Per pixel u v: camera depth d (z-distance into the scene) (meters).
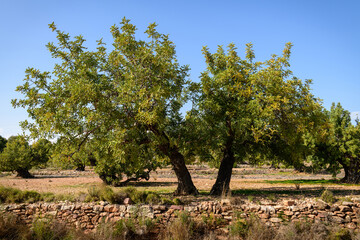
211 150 17.66
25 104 12.04
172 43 13.69
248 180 32.34
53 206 10.52
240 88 15.10
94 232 9.62
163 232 9.56
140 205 10.34
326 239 9.12
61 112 11.76
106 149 13.77
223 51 17.03
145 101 11.59
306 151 16.58
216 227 9.80
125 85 12.09
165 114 14.85
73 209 10.33
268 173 46.31
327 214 10.03
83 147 13.65
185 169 15.90
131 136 12.91
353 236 9.15
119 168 25.75
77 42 12.95
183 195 15.28
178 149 15.60
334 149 26.02
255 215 10.03
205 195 15.92
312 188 20.75
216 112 15.31
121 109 12.71
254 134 13.62
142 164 15.99
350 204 10.19
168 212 10.13
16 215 10.37
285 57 15.54
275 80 14.05
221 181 16.38
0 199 11.28
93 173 46.09
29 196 11.46
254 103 13.77
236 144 16.44
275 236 9.21
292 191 17.69
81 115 12.39
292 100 13.96
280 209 10.19
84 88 11.37
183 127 15.64
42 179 36.03
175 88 13.94
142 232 9.41
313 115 14.88
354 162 26.62
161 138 13.73
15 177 40.62
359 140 25.22
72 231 9.52
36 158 40.69
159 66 13.14
